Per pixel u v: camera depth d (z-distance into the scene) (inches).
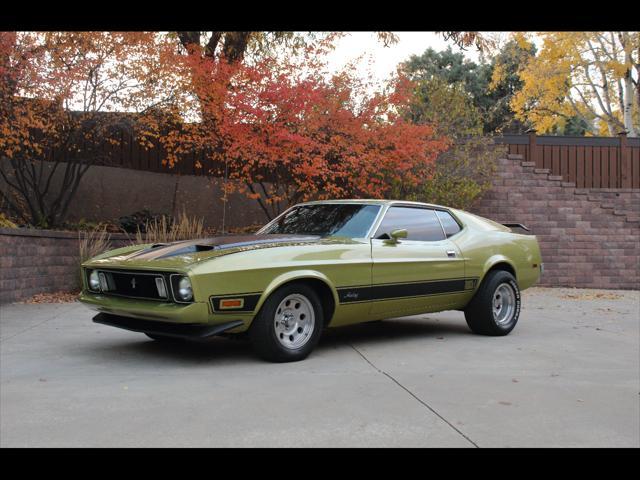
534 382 194.4
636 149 601.9
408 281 246.2
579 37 876.6
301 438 138.1
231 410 156.8
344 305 227.0
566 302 432.5
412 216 262.2
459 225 279.7
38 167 516.1
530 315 358.3
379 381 189.2
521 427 149.8
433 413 158.2
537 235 550.9
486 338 275.4
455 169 505.4
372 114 448.5
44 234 378.3
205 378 188.9
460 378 196.7
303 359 217.9
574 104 1012.5
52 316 307.4
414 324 313.9
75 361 211.8
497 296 282.8
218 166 533.0
